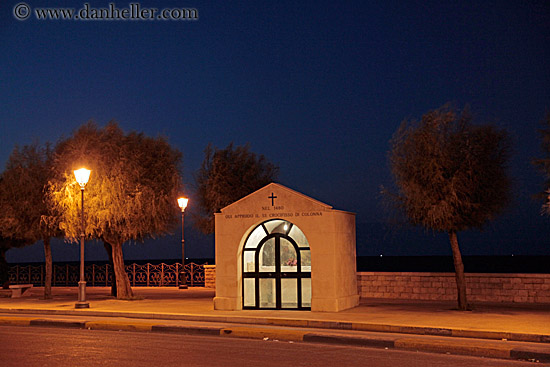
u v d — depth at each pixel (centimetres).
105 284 3484
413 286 2255
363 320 1584
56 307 2111
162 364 1078
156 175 2425
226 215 1952
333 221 1831
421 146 1791
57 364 1083
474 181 1748
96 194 2288
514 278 2077
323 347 1278
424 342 1249
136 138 2442
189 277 3312
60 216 2423
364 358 1138
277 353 1197
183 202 2577
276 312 1823
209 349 1249
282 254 1916
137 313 1867
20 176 2472
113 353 1200
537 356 1126
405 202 1834
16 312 2086
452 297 2173
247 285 1941
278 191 1892
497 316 1647
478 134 1781
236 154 2620
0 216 2481
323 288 1820
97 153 2356
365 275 2359
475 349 1184
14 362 1106
